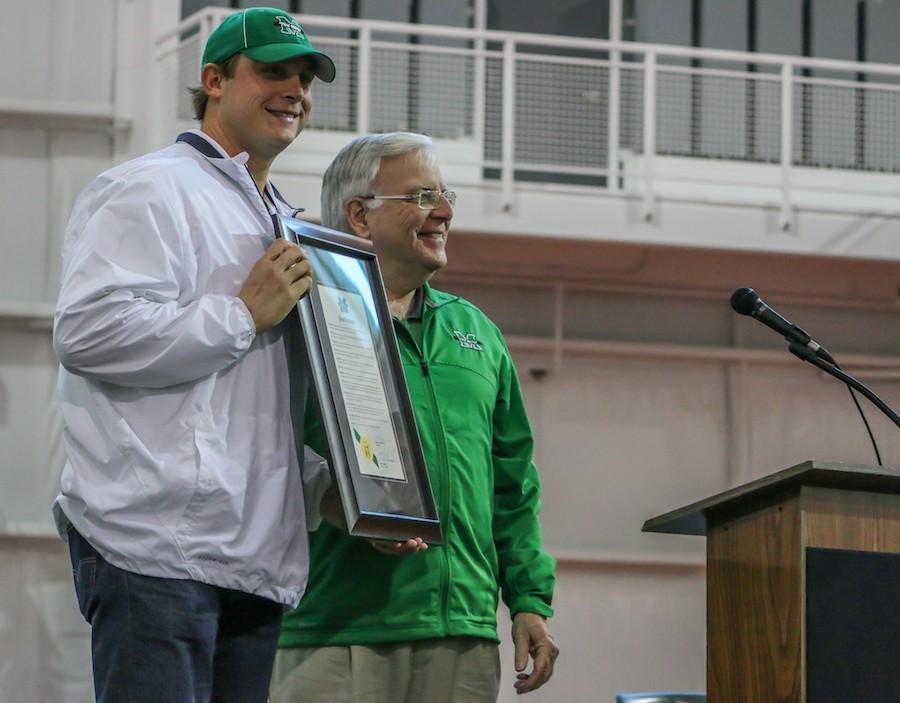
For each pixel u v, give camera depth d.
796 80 10.70
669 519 3.80
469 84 10.78
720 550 3.65
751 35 11.75
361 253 3.72
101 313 3.07
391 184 4.20
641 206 10.62
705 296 11.51
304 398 3.53
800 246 10.75
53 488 10.65
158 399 3.16
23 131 10.86
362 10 11.45
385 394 3.59
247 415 3.27
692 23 11.70
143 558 3.06
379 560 3.93
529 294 11.38
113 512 3.07
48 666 10.43
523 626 4.23
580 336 11.39
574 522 11.10
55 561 10.58
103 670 3.06
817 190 11.02
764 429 11.41
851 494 3.34
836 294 11.59
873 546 3.33
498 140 10.99
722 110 11.11
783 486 3.37
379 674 3.89
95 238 3.16
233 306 3.18
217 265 3.31
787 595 3.33
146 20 10.88
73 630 10.48
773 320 3.99
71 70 10.84
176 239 3.23
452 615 3.95
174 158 3.37
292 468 3.34
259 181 3.61
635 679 10.88
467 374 4.20
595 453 11.23
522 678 4.20
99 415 3.15
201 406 3.18
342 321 3.56
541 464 11.14
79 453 3.16
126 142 10.84
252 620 3.31
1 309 10.62
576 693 10.78
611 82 10.49
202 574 3.11
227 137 3.51
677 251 11.26
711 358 11.41
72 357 3.09
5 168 10.83
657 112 11.05
